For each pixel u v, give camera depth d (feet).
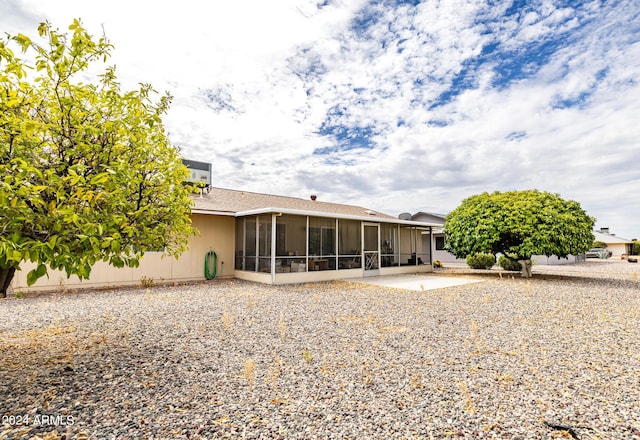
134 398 9.12
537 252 38.42
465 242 43.01
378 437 7.41
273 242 33.50
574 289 31.27
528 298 26.21
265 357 12.56
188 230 13.07
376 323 17.92
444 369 11.42
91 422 7.87
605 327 17.19
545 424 7.94
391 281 38.19
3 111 8.52
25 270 27.66
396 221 46.96
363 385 10.14
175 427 7.73
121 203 9.58
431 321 18.43
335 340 14.79
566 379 10.56
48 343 13.92
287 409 8.66
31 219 7.73
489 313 20.58
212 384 10.12
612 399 9.20
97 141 10.23
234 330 16.28
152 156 11.80
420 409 8.67
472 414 8.40
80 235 7.93
